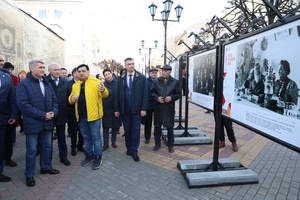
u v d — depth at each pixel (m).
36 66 3.27
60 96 4.04
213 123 7.81
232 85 3.12
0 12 5.61
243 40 2.80
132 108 4.22
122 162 4.21
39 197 3.00
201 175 3.32
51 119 3.51
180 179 3.51
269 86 2.31
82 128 4.05
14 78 5.30
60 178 3.56
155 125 4.81
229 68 3.19
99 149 4.00
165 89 4.60
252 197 2.98
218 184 3.26
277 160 4.25
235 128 6.88
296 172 3.73
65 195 3.04
